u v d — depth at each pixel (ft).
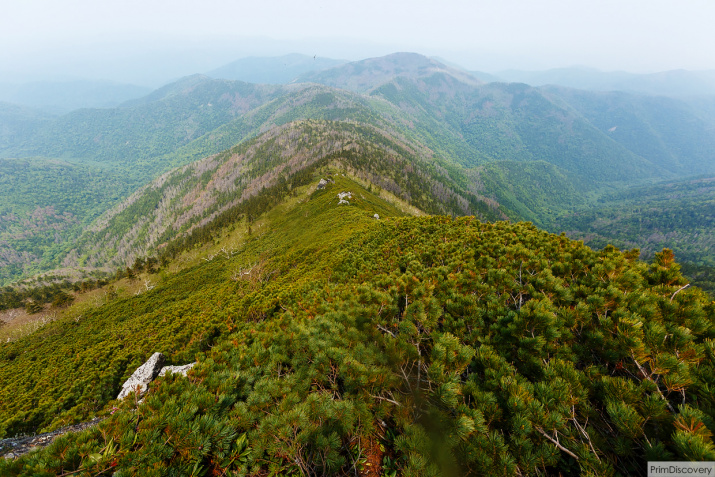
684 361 14.15
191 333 100.94
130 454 13.51
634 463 12.10
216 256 391.24
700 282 358.64
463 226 70.69
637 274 23.85
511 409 13.29
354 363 17.48
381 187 550.36
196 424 15.01
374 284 38.40
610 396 13.21
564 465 13.30
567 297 22.71
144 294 295.89
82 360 139.33
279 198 497.46
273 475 15.33
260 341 30.32
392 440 17.83
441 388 13.99
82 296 348.18
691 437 10.41
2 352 225.15
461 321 21.56
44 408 104.63
